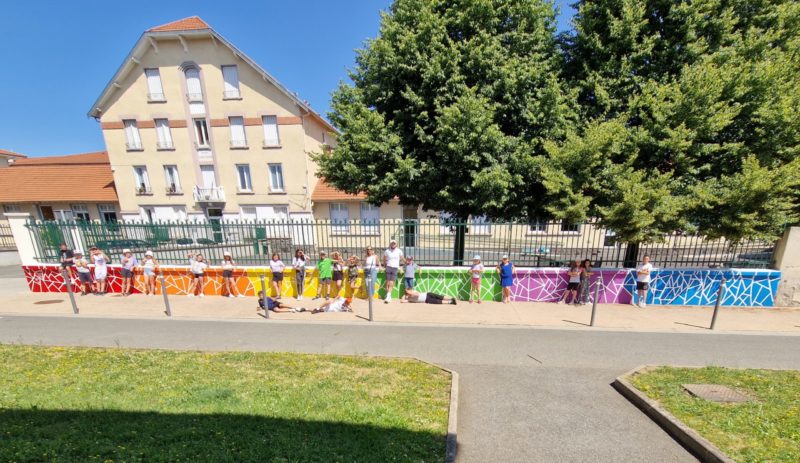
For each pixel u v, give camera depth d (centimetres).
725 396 449
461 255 1127
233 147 2317
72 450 320
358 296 1024
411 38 994
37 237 1123
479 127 909
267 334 721
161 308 929
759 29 918
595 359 598
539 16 1027
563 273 967
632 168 852
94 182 2647
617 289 964
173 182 2436
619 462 348
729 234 864
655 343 673
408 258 980
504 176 926
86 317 851
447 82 978
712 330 752
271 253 1115
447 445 345
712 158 920
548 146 895
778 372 529
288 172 2325
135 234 1120
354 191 1217
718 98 864
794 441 352
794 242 912
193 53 2238
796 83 873
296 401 421
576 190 884
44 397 431
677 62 944
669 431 394
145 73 2292
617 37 952
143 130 2355
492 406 449
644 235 851
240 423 371
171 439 339
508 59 1002
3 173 2742
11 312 897
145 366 543
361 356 593
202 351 620
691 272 938
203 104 2297
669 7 942
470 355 613
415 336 709
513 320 816
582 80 1027
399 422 381
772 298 932
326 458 314
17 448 320
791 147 862
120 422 371
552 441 379
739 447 344
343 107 1119
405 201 1215
